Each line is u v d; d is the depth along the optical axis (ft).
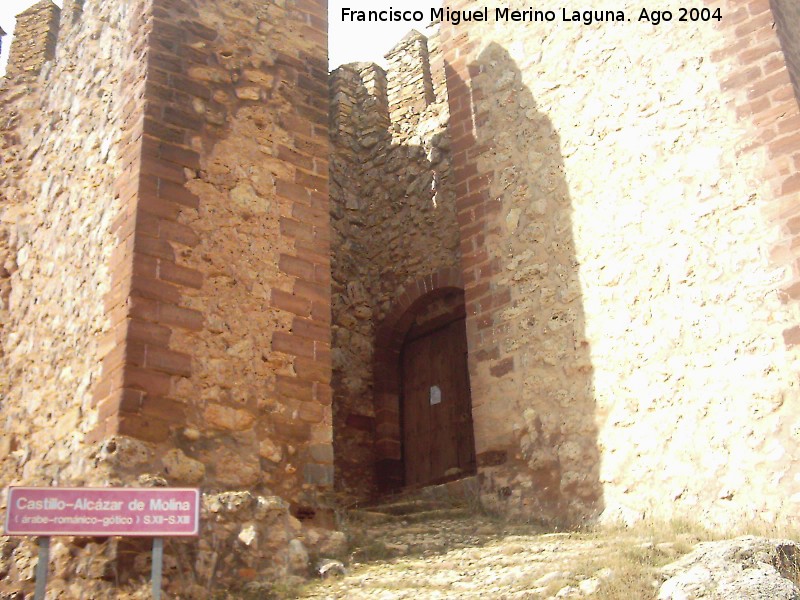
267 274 30.27
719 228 30.99
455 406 44.60
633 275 32.63
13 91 40.09
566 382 33.19
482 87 40.11
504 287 36.27
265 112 32.37
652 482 29.84
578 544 26.12
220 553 24.58
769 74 31.53
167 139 29.55
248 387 28.43
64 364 29.73
